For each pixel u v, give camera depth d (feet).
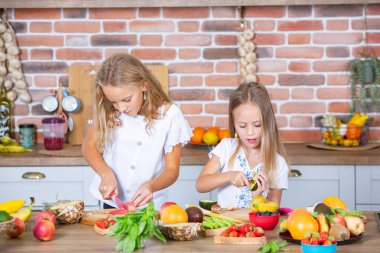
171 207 6.45
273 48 12.98
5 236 6.31
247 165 8.72
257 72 13.03
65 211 6.85
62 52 13.03
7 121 12.92
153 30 12.98
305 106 13.05
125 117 8.71
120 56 8.01
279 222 6.95
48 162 11.27
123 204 7.34
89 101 12.94
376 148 12.11
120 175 8.84
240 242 5.98
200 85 13.07
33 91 13.09
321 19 12.92
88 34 13.00
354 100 12.90
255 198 6.97
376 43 12.90
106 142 8.70
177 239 6.11
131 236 5.61
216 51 13.00
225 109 13.08
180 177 11.30
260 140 8.70
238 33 12.98
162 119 8.61
